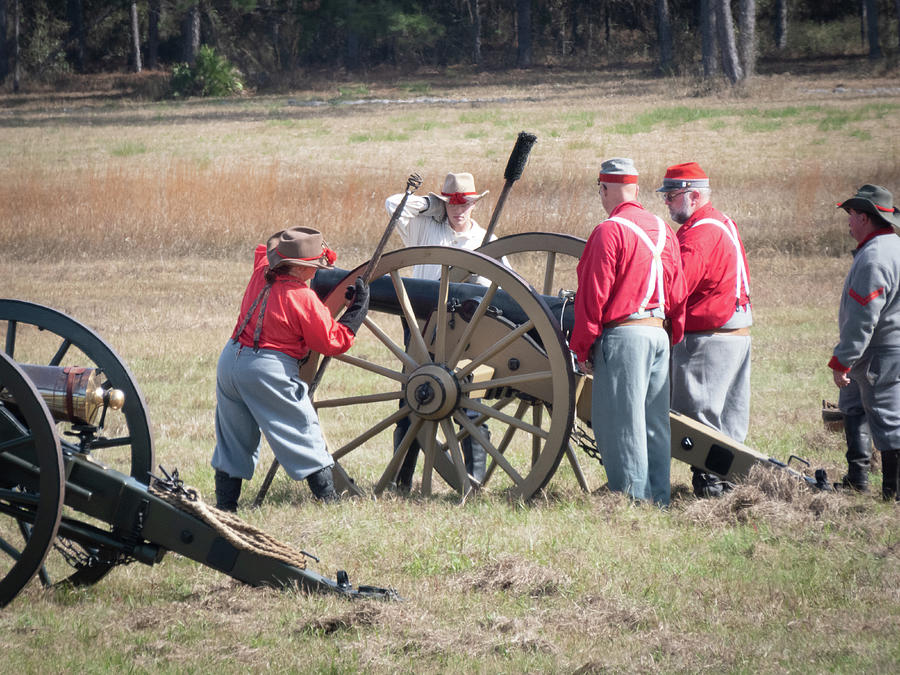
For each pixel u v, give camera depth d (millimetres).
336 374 33469
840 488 20969
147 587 15883
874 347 20156
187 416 28891
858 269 19875
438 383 20281
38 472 14469
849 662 12695
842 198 66500
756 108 121125
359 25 166500
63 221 62188
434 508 19453
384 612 14156
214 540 14961
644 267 19250
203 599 14992
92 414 15117
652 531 17984
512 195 68312
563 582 15430
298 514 19281
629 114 122750
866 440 21281
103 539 15164
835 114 109688
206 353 36875
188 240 60688
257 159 96812
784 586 15344
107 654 13117
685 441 20703
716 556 16781
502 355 20703
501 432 28047
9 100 192250
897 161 78188
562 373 19516
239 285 50938
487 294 20156
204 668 12695
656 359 19734
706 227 21172
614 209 20062
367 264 21141
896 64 185500
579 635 13758
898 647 13156
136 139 118625
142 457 16031
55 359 15906
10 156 102188
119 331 40406
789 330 40062
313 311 18844
